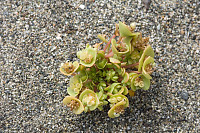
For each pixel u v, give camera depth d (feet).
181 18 1.48
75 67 1.27
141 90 1.42
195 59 1.44
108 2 1.49
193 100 1.41
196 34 1.46
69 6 1.49
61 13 1.48
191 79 1.42
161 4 1.49
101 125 1.39
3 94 1.41
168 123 1.40
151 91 1.42
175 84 1.42
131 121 1.40
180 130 1.39
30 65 1.43
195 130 1.39
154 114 1.40
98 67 1.30
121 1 1.49
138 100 1.41
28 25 1.47
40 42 1.45
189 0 1.50
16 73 1.42
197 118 1.40
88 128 1.39
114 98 1.28
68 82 1.42
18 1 1.49
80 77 1.31
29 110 1.40
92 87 1.32
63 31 1.46
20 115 1.40
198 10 1.49
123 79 1.30
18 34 1.46
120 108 1.27
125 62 1.33
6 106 1.40
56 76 1.42
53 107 1.40
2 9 1.49
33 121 1.39
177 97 1.41
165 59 1.44
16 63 1.43
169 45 1.45
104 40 1.30
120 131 1.39
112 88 1.30
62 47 1.44
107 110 1.40
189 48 1.45
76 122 1.39
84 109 1.28
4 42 1.45
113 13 1.48
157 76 1.43
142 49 1.29
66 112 1.40
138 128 1.39
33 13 1.48
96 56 1.28
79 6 1.49
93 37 1.45
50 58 1.43
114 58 1.31
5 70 1.43
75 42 1.45
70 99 1.27
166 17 1.48
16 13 1.48
